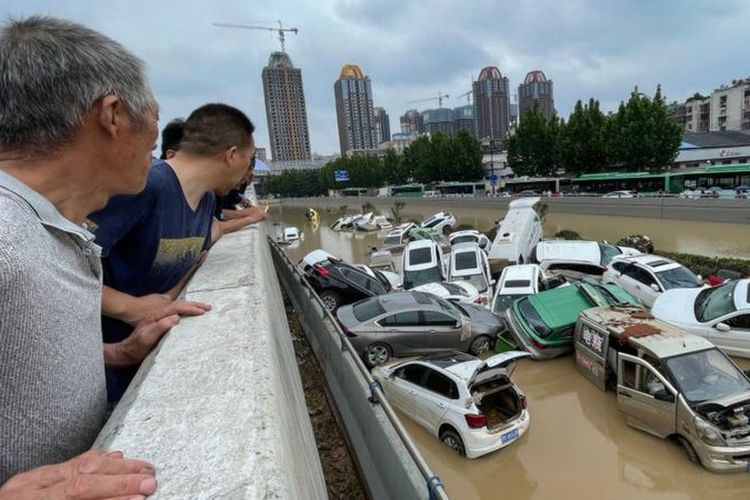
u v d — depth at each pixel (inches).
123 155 43.7
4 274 30.2
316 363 276.1
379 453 146.9
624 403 304.5
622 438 297.1
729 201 1086.4
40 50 36.9
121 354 63.1
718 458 249.4
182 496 30.0
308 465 66.5
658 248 979.9
